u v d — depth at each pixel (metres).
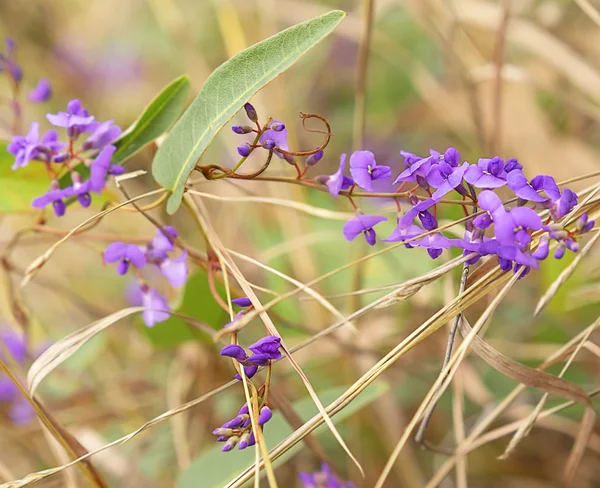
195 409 0.48
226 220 0.55
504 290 0.36
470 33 0.62
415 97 0.67
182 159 0.37
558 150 0.54
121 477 0.46
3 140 0.41
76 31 0.77
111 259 0.39
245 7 0.66
